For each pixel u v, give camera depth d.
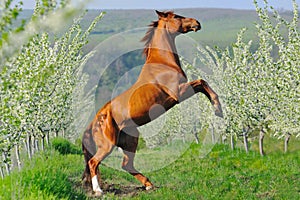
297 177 15.27
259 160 18.72
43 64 14.02
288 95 19.61
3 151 13.27
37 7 10.55
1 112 12.37
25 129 14.32
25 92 13.10
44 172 12.15
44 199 10.54
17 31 6.09
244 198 12.87
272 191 13.62
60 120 18.39
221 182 14.70
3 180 12.26
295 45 18.86
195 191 13.59
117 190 13.90
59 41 16.78
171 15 13.90
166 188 13.94
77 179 14.48
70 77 17.23
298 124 19.94
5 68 8.59
